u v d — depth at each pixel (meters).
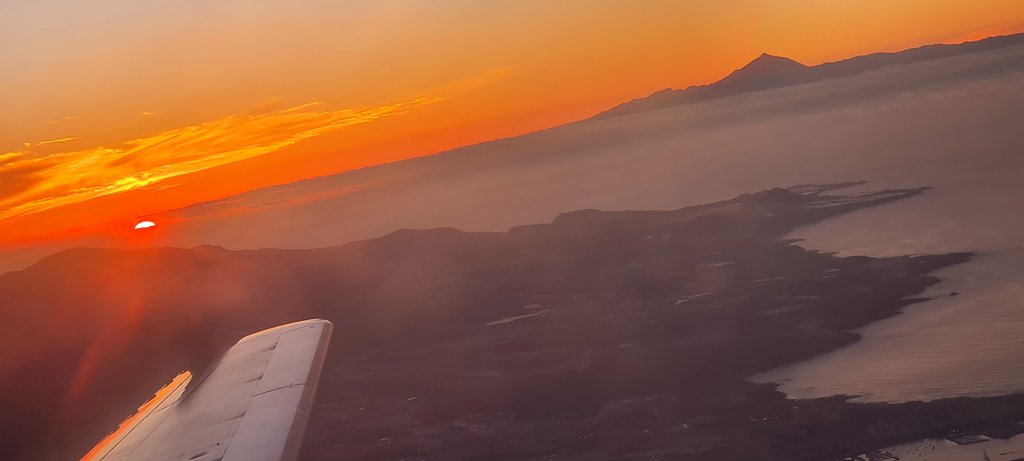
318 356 13.33
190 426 11.66
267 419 10.88
